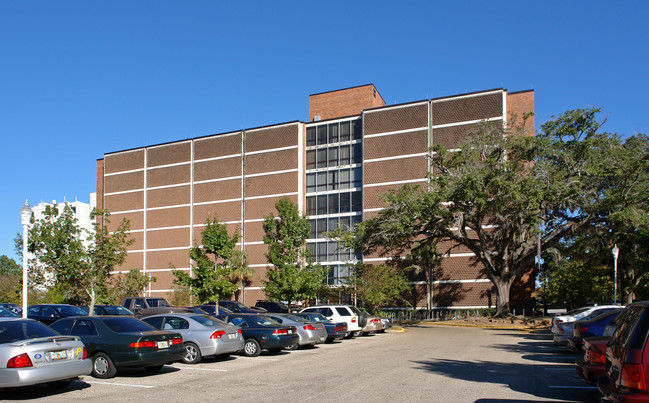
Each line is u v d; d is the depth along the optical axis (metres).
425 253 41.31
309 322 19.84
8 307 29.39
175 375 13.12
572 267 43.00
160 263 57.75
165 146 59.59
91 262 27.58
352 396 9.93
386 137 48.03
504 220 33.25
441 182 33.62
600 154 32.16
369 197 47.84
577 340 14.60
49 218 27.58
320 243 51.25
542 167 31.08
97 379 12.50
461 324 36.00
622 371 6.38
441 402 9.35
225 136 56.12
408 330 31.88
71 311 23.92
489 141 34.34
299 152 52.31
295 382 11.73
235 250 50.44
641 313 6.61
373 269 38.56
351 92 55.12
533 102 45.00
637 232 31.03
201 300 31.44
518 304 41.59
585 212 32.03
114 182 62.59
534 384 11.27
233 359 16.45
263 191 53.19
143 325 13.44
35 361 9.98
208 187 56.25
